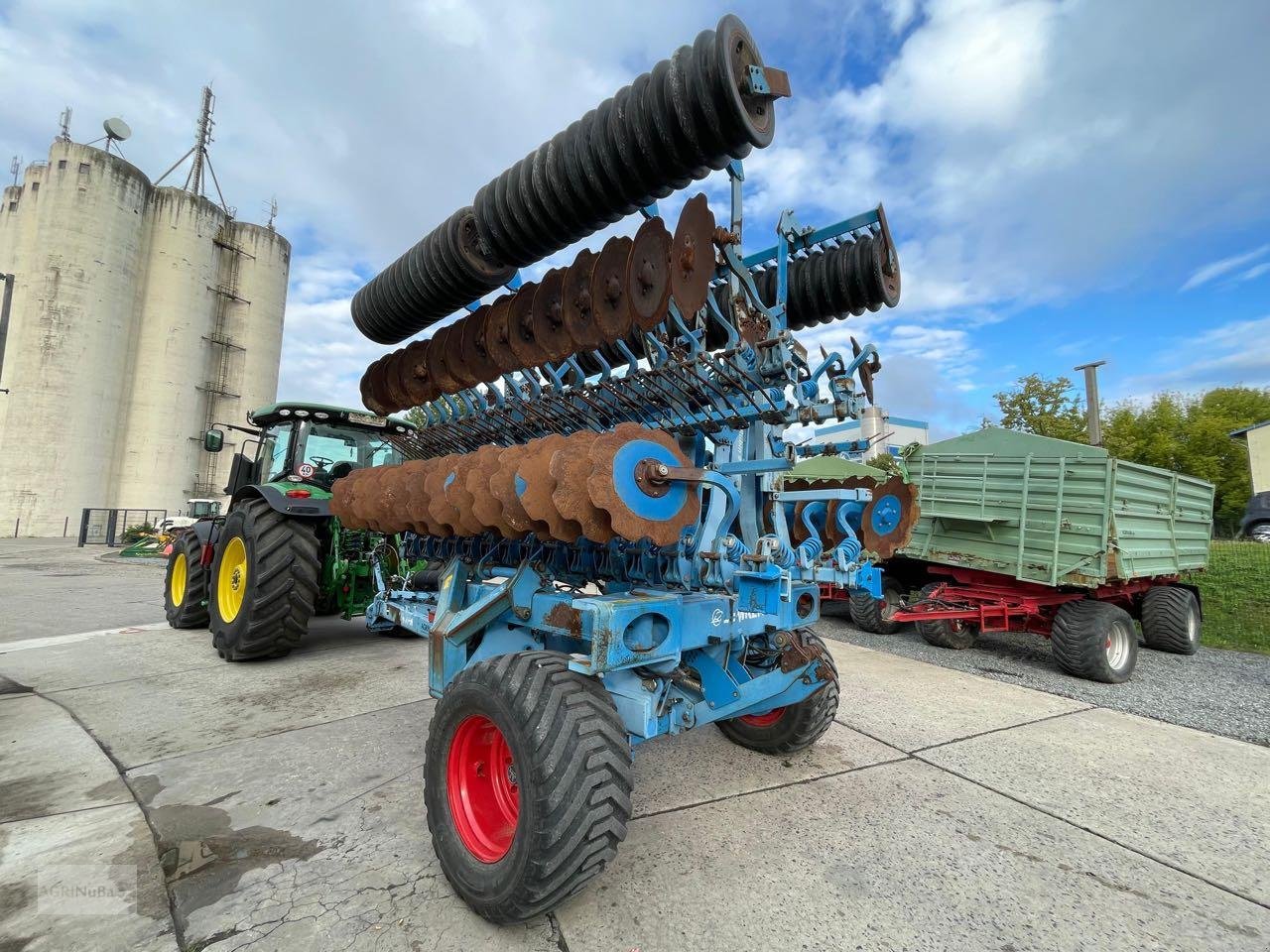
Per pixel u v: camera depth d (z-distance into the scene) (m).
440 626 3.01
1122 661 5.08
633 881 2.10
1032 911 1.99
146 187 24.83
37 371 22.22
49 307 22.36
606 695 2.00
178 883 2.07
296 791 2.75
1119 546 5.18
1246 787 2.98
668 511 2.05
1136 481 5.57
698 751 3.29
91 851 2.25
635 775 2.97
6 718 3.68
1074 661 5.04
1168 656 6.18
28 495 22.03
